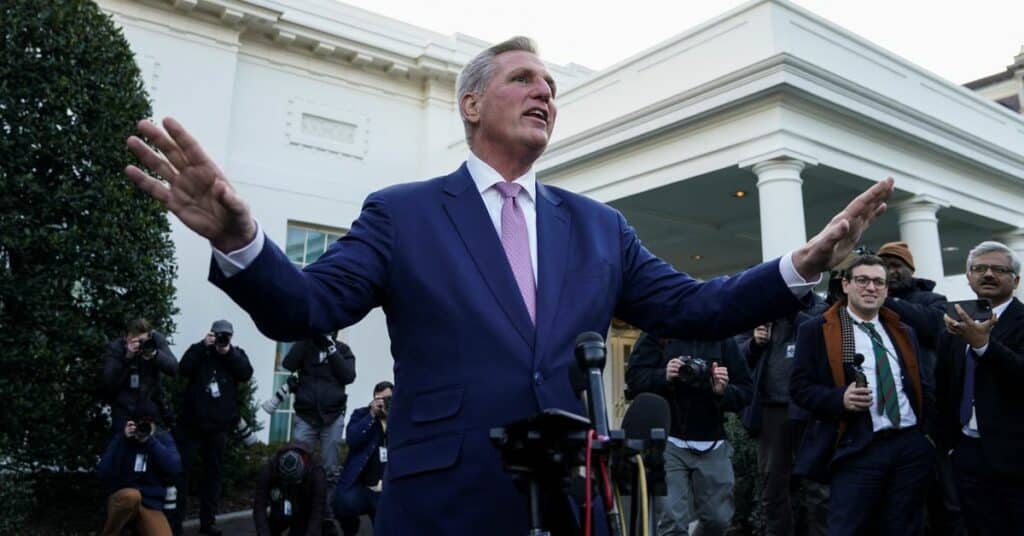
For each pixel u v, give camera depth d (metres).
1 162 6.78
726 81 9.95
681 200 12.48
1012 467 3.73
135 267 7.53
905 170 11.13
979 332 3.79
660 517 4.58
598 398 1.28
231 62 12.64
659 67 11.23
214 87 12.40
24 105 6.97
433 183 1.86
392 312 1.71
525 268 1.78
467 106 1.96
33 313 6.73
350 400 13.05
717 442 4.73
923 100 11.84
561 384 1.61
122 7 11.77
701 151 10.48
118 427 6.32
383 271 1.69
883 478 3.82
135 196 7.84
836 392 3.95
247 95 13.03
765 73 9.57
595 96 12.27
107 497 5.68
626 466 1.35
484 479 1.51
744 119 10.02
